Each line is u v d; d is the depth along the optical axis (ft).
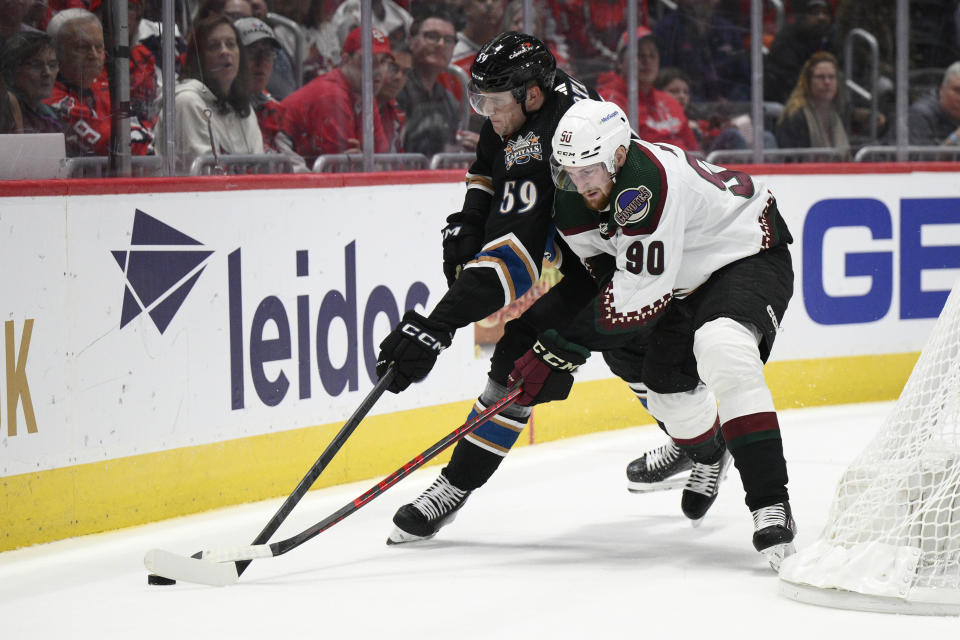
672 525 34.30
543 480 41.27
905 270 58.44
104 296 34.40
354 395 42.34
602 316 28.30
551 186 29.78
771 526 27.22
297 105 44.45
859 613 24.86
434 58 48.49
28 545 33.01
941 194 58.90
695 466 33.27
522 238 29.78
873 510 26.16
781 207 55.31
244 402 38.55
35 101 36.50
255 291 38.73
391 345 29.58
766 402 27.68
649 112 55.31
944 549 25.94
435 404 45.37
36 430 32.96
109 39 37.83
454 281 32.94
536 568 29.40
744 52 56.59
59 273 33.24
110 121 38.24
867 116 59.52
